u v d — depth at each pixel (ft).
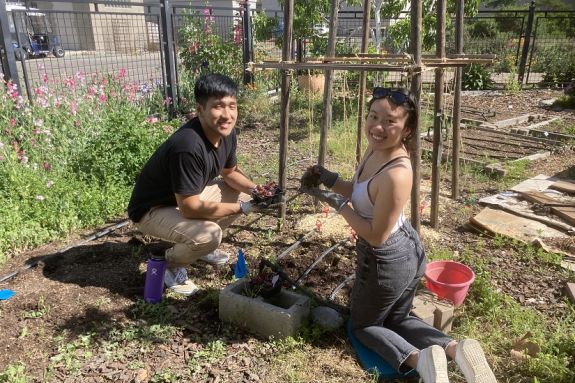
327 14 32.94
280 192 11.03
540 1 84.53
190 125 10.62
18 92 20.42
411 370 8.80
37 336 10.00
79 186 16.10
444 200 17.38
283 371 9.02
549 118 30.25
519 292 11.66
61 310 10.80
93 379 8.86
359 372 9.02
